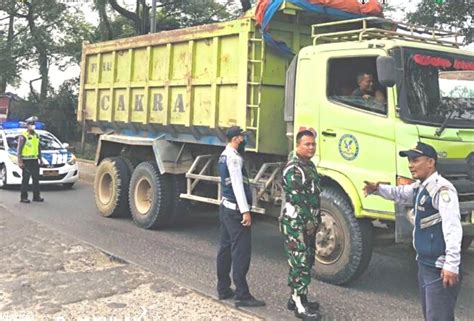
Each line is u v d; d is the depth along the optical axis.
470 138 5.79
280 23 7.36
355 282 6.43
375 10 7.37
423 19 13.52
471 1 13.26
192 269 6.87
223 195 5.36
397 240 5.51
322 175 6.27
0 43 24.38
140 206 9.60
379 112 5.80
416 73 5.77
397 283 6.46
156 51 9.14
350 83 6.13
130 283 5.75
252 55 7.28
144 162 9.62
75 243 7.48
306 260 5.04
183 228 9.65
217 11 21.41
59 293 5.39
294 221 5.01
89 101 11.09
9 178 13.84
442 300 3.78
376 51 5.84
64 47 25.31
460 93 6.00
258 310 5.18
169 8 21.27
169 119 8.84
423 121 5.65
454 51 6.14
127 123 9.95
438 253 3.77
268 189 7.35
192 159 9.11
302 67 6.62
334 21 7.50
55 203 12.04
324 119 6.31
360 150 5.93
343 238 6.09
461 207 5.52
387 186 4.55
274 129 7.35
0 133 14.72
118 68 10.13
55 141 15.34
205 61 8.08
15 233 7.98
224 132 7.86
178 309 5.04
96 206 11.09
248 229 5.30
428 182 3.84
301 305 5.00
